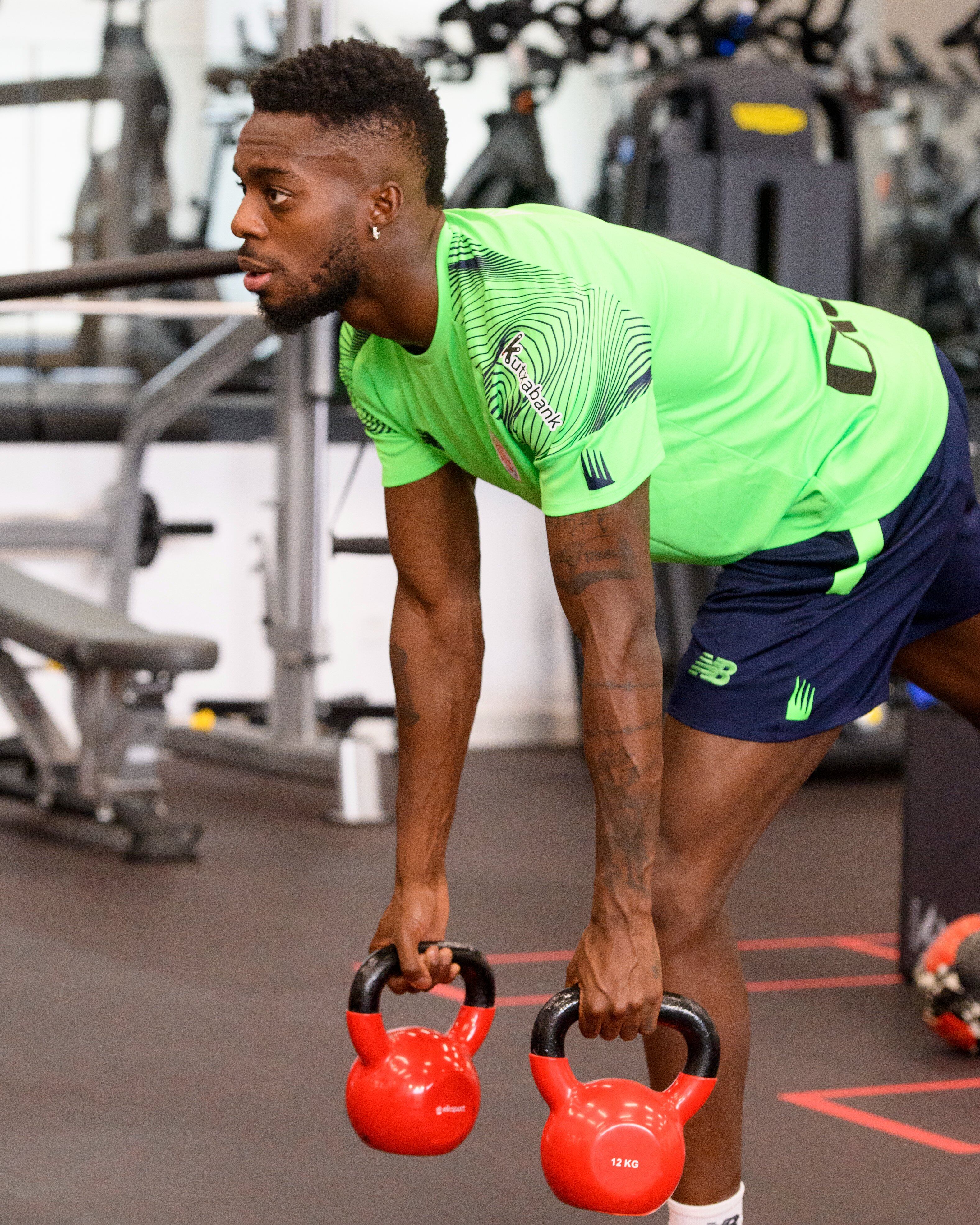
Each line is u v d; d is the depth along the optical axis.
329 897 5.31
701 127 8.34
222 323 7.79
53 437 8.46
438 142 1.86
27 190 8.04
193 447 8.80
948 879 4.19
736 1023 2.16
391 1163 2.92
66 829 6.44
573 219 2.00
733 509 2.15
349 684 8.95
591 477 1.82
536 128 8.41
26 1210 2.65
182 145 8.18
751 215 8.12
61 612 6.27
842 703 2.25
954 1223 2.69
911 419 2.26
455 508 2.21
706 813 2.16
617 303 1.88
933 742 4.23
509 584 9.31
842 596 2.22
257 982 4.21
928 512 2.29
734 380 2.09
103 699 6.17
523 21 8.26
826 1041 3.80
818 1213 2.73
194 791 7.51
